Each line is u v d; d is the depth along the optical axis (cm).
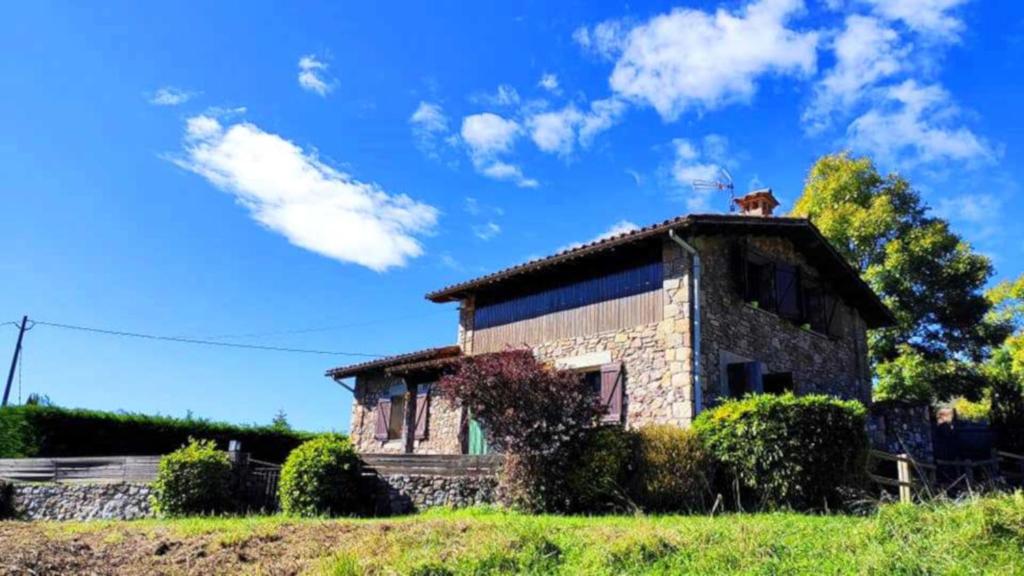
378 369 1889
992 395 1925
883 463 1344
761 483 980
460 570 706
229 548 866
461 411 1620
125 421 1855
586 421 1064
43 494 1487
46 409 1730
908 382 2111
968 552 596
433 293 1769
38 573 750
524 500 1049
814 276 1647
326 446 1288
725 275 1377
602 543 735
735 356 1330
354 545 830
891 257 2195
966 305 2209
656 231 1286
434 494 1216
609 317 1398
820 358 1620
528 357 1123
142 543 902
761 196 1673
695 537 720
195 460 1305
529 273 1554
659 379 1275
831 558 631
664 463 999
